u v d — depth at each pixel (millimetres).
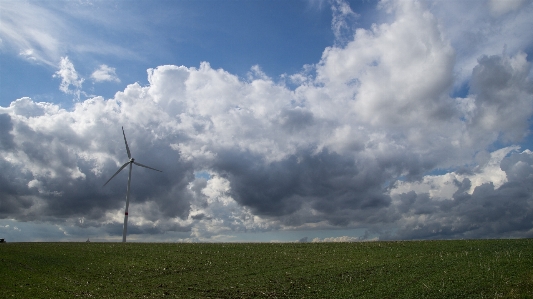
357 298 30609
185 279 36688
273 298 31516
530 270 32594
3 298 29297
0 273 35469
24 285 32906
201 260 43531
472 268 34938
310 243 53156
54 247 49094
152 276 37719
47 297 30297
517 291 28906
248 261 42938
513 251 39312
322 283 34656
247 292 32938
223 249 49438
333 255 44562
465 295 29281
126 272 38906
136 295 31969
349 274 36656
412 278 34062
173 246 51750
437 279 33094
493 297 28484
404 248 46000
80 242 55844
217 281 36000
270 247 50562
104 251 47531
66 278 36125
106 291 32844
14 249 46000
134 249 49281
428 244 47406
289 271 38625
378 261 40469
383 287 32562
